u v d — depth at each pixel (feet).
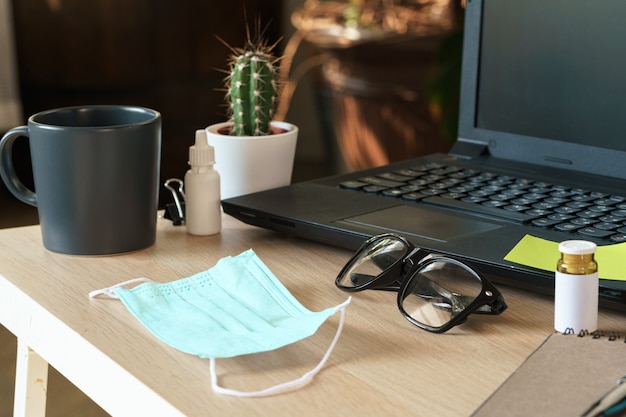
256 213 2.98
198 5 11.69
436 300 2.26
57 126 2.72
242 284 2.48
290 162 3.47
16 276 2.65
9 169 2.96
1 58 10.95
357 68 10.56
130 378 1.96
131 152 2.78
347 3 11.19
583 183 3.10
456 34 8.04
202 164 3.03
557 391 1.76
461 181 3.21
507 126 3.42
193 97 12.03
